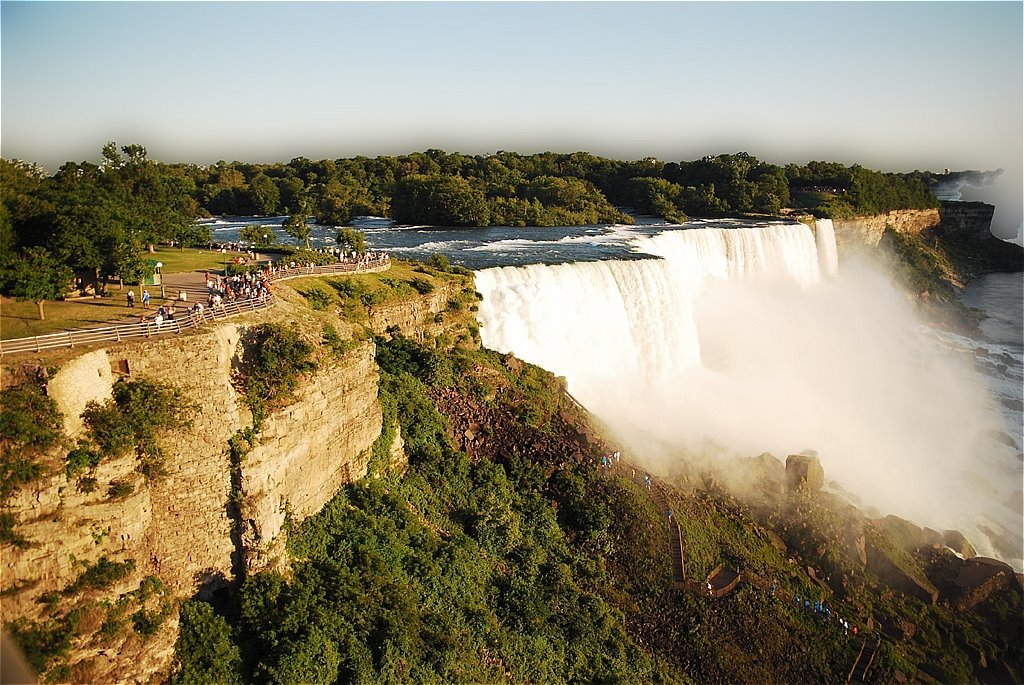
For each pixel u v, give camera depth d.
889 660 37.22
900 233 143.12
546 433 46.47
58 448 24.28
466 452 43.97
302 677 26.52
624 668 34.25
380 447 38.03
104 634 24.67
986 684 38.91
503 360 52.66
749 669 35.78
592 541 40.72
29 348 25.55
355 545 32.62
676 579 39.47
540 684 32.34
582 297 62.56
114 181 60.09
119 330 27.39
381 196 141.62
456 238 95.75
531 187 133.75
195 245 70.38
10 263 32.56
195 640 26.84
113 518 25.31
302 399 31.00
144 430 26.27
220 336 29.12
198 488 27.83
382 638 29.02
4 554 23.05
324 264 53.16
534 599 35.62
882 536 45.91
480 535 38.19
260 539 29.11
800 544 44.50
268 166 179.12
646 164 170.12
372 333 44.34
